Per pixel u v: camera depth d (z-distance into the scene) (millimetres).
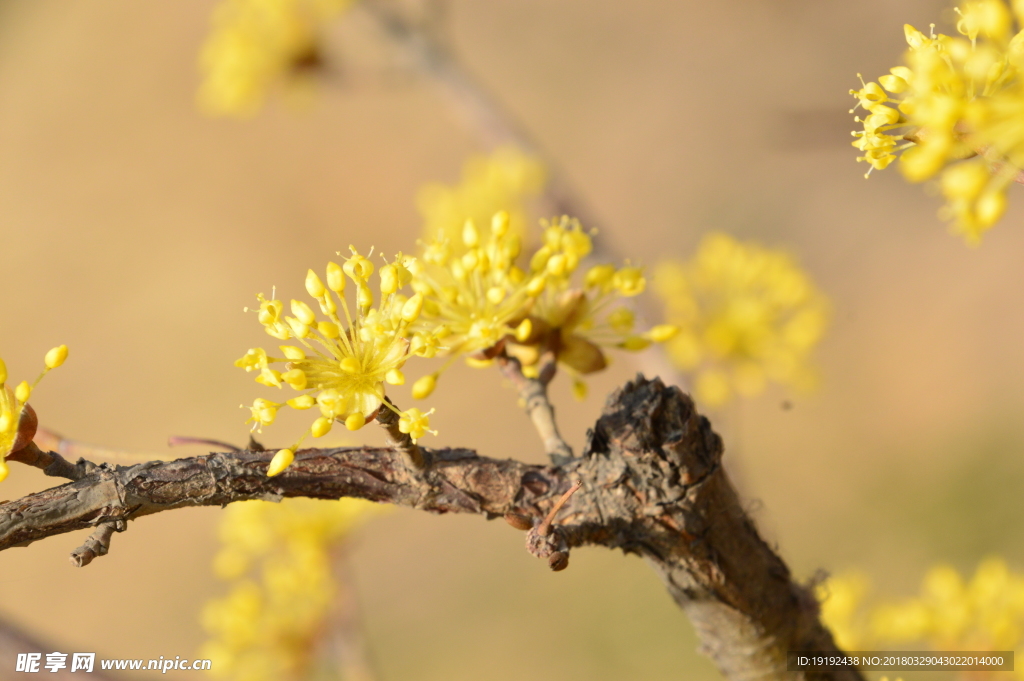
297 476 1411
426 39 4855
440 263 1653
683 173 10648
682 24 11562
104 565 9289
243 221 12703
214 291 12180
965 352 8305
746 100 10445
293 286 11992
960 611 2432
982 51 1114
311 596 3061
